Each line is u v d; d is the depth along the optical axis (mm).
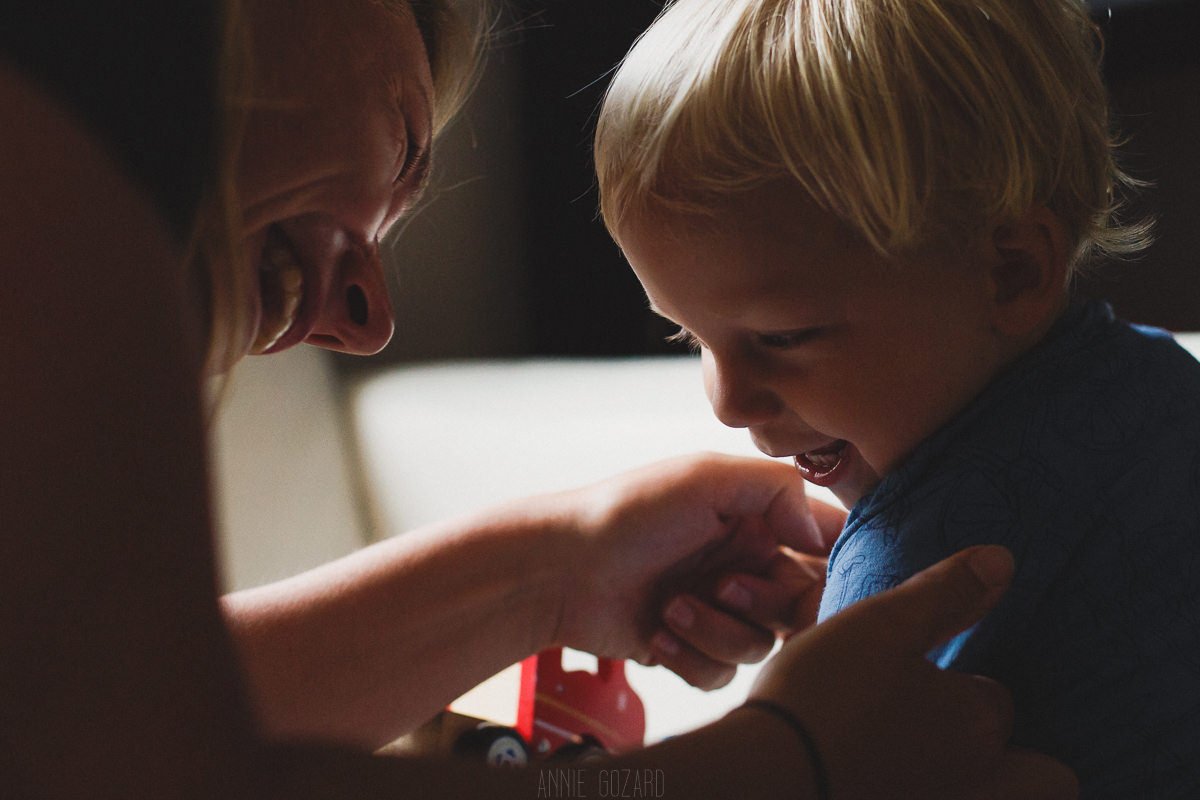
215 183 350
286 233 529
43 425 258
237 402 1101
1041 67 519
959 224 506
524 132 1298
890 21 504
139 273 276
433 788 326
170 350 282
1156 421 521
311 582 716
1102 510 501
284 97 478
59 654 264
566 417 1143
